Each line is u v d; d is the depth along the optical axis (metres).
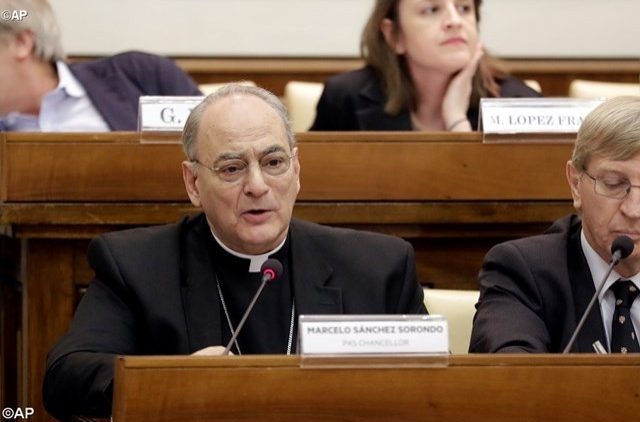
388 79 10.17
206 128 6.65
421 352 5.34
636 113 6.53
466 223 8.46
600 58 13.29
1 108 9.63
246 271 6.93
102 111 9.78
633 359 5.43
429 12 9.98
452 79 10.17
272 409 5.25
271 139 6.58
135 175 8.11
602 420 5.43
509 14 13.06
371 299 6.95
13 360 8.65
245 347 6.86
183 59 12.77
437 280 8.59
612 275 6.87
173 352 6.72
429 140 8.36
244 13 12.78
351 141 8.30
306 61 12.85
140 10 12.69
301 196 8.27
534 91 10.44
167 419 5.18
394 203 8.35
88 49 12.66
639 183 6.53
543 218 8.50
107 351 6.59
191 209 8.15
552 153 8.48
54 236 8.08
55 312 8.18
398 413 5.34
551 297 6.90
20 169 8.01
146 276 6.82
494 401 5.38
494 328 6.71
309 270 6.97
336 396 5.29
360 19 12.89
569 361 5.41
